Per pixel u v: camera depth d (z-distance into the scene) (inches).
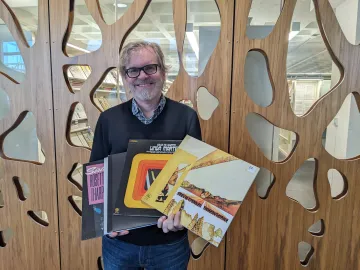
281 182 59.9
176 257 39.8
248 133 58.8
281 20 55.2
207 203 34.2
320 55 85.2
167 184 35.2
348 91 56.2
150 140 36.8
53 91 61.9
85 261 67.0
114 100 79.0
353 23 77.7
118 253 39.6
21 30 62.0
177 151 36.3
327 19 54.9
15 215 67.3
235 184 34.8
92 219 36.2
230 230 62.6
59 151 63.7
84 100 61.4
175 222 33.7
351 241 60.4
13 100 63.0
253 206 61.3
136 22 58.3
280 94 57.1
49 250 67.7
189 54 67.4
